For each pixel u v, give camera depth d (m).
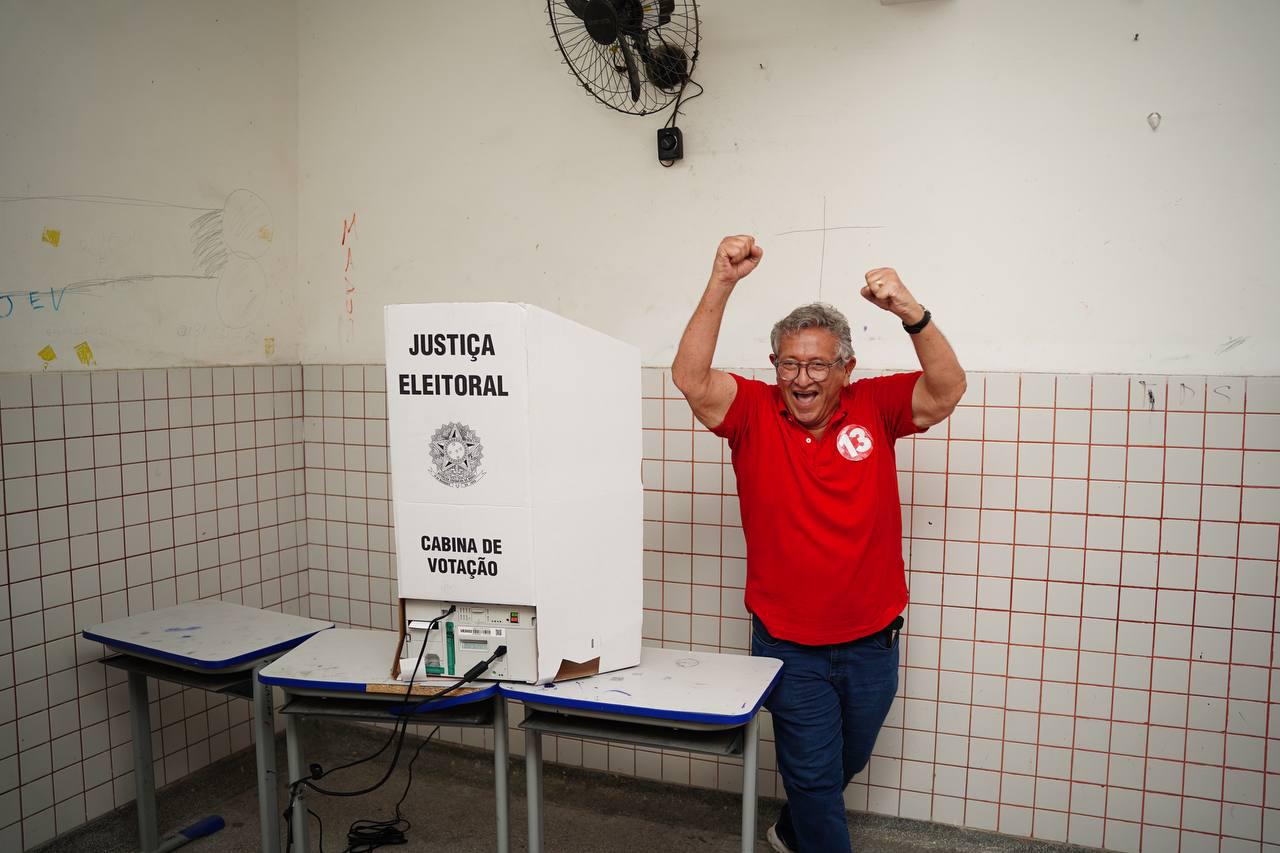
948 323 2.44
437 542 1.79
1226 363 2.22
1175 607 2.30
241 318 3.05
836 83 2.49
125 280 2.65
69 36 2.47
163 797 2.76
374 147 3.11
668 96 2.66
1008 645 2.45
